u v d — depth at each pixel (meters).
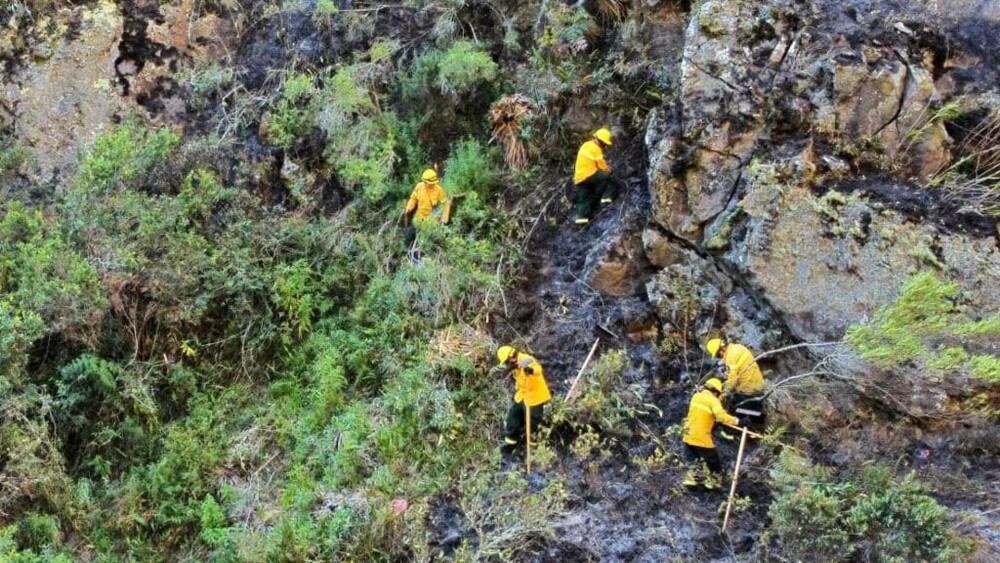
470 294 9.09
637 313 8.48
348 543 7.27
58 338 8.89
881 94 7.91
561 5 10.41
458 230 9.64
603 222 9.22
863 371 7.28
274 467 8.65
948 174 7.75
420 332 9.08
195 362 9.55
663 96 9.35
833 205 7.59
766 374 7.86
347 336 9.45
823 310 7.54
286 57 11.71
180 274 9.45
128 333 9.28
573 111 10.05
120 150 10.13
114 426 8.81
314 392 9.02
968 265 7.20
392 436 8.09
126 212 9.74
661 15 9.75
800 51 8.25
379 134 10.73
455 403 8.30
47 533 7.71
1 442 7.96
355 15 11.49
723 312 8.17
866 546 6.29
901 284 7.28
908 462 7.16
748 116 8.16
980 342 7.04
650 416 7.93
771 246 7.71
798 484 6.80
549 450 7.65
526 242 9.56
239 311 9.66
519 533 7.02
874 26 8.26
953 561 6.12
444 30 10.98
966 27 8.26
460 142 10.40
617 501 7.28
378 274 9.80
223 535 7.79
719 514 7.05
